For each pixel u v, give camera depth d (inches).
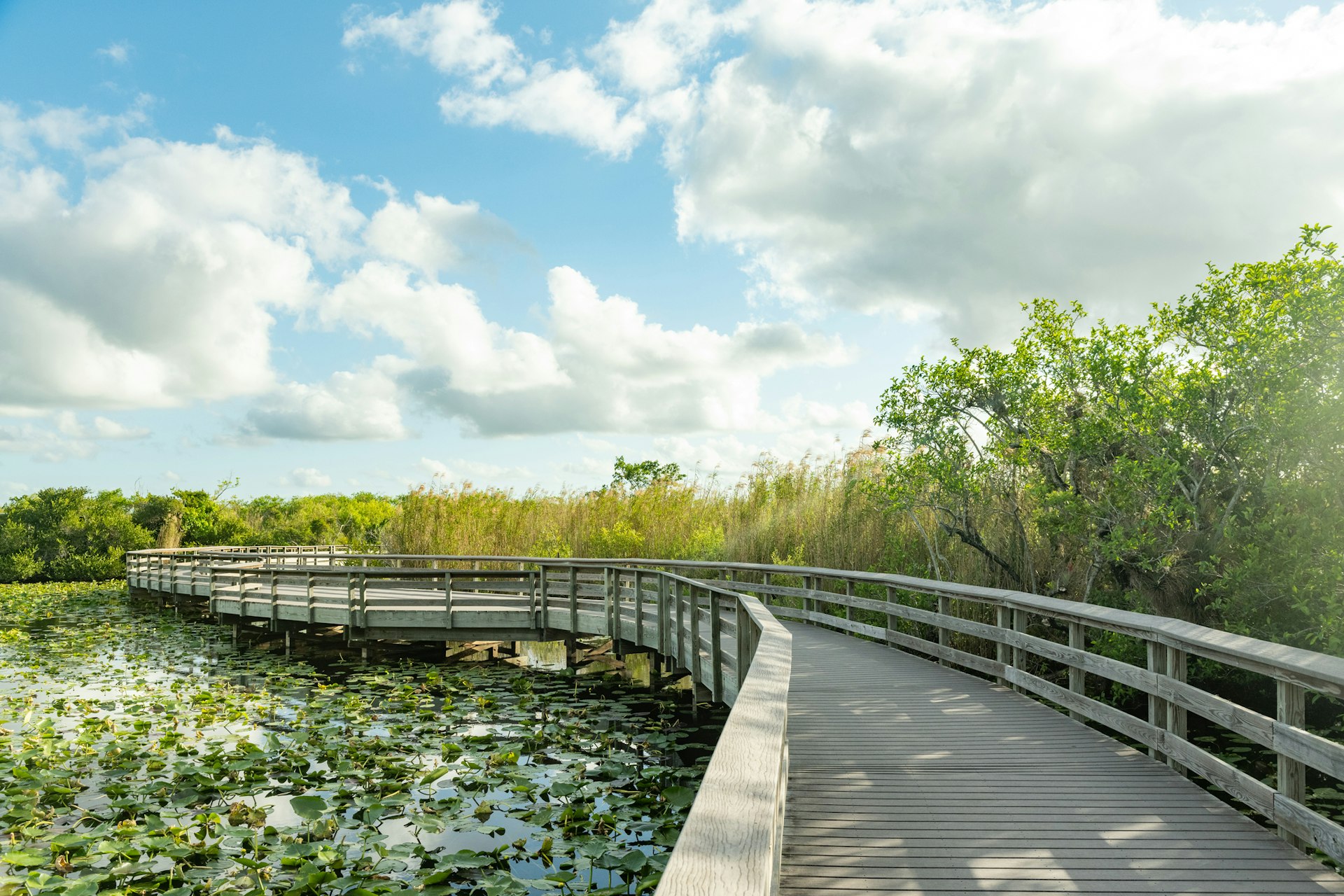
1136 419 320.8
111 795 225.1
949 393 390.3
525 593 567.5
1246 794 156.0
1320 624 258.8
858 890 127.6
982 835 148.9
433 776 229.6
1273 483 277.6
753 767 82.2
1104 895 125.6
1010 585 397.4
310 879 165.5
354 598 473.4
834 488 536.4
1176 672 183.6
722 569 523.8
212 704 342.6
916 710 243.6
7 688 390.9
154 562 770.2
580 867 173.9
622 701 358.3
